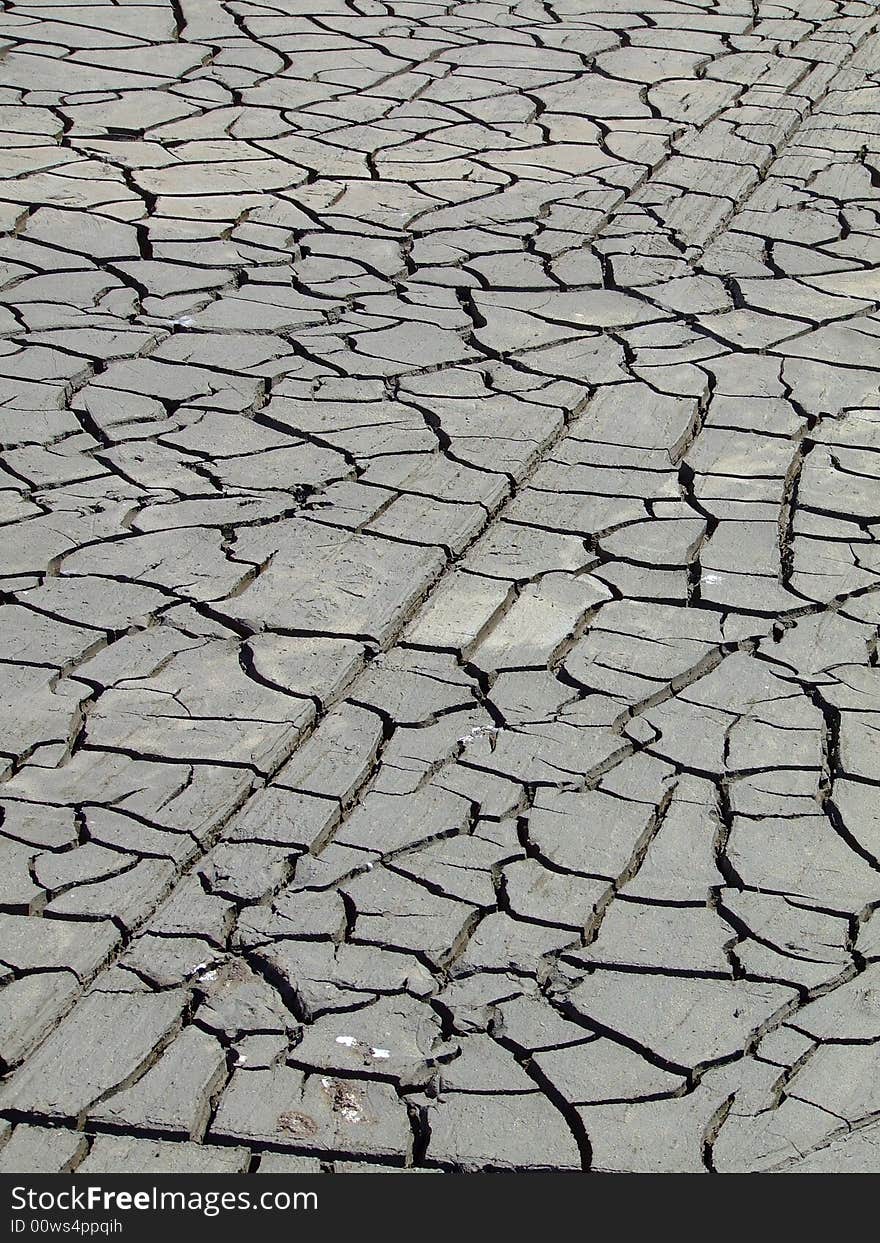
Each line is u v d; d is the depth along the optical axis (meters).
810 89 7.01
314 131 6.30
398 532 3.75
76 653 3.25
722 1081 2.31
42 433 4.12
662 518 3.84
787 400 4.41
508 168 6.02
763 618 3.44
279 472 3.99
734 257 5.31
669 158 6.15
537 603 3.50
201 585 3.51
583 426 4.27
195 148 6.07
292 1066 2.33
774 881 2.69
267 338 4.69
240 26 7.57
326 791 2.89
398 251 5.28
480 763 2.98
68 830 2.76
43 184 5.64
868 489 3.97
